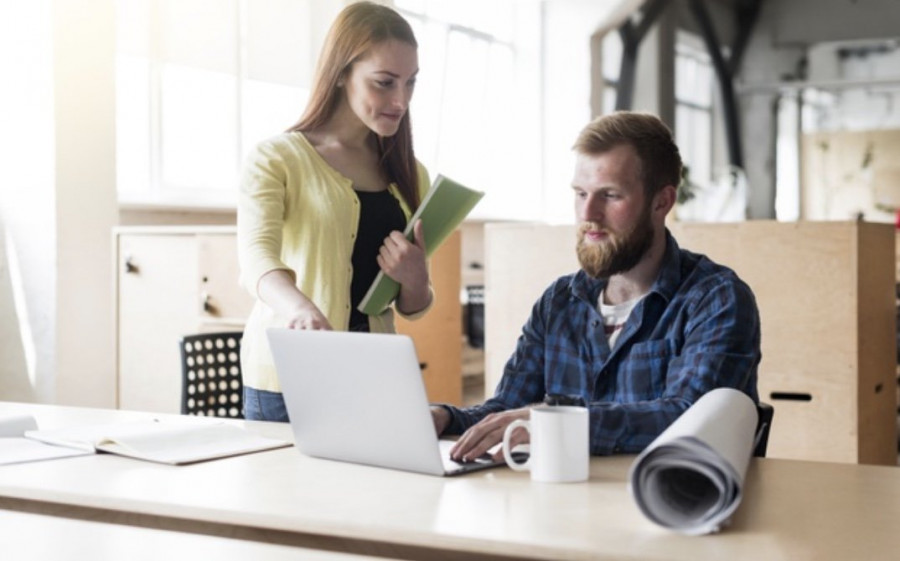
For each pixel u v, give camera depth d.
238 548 1.40
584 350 1.98
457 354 4.35
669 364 1.84
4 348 4.60
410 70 2.21
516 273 3.83
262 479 1.58
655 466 1.27
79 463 1.72
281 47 6.62
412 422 1.57
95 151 4.60
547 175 10.64
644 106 11.47
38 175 4.48
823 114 12.40
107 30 4.63
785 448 3.38
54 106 4.44
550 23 10.59
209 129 6.27
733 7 12.16
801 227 3.33
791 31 12.10
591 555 1.19
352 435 1.66
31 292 4.52
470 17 9.67
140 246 4.52
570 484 1.52
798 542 1.22
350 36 2.17
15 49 4.52
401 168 2.34
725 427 1.37
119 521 1.52
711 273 1.88
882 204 12.28
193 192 6.18
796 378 3.36
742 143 12.26
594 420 1.68
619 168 1.84
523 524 1.30
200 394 2.99
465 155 9.72
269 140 2.23
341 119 2.28
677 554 1.17
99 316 4.62
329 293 2.20
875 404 3.49
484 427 1.66
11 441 1.90
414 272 2.14
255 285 2.06
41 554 1.55
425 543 1.27
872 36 11.88
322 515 1.36
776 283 3.37
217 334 3.05
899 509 1.38
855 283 3.26
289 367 1.72
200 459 1.73
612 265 1.87
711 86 12.20
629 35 11.30
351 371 1.62
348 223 2.22
